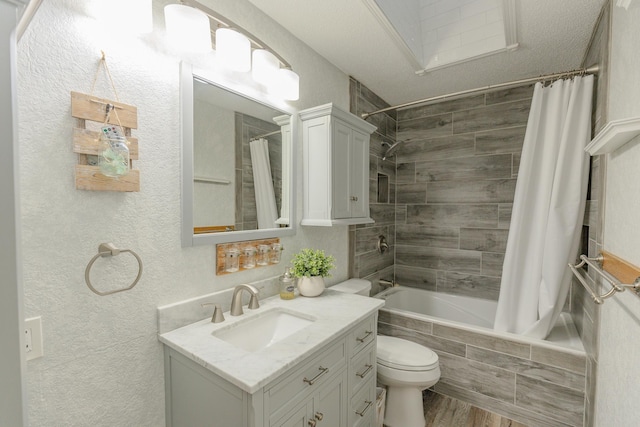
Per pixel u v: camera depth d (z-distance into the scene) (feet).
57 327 2.95
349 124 6.16
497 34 6.17
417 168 9.64
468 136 8.79
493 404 6.20
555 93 6.18
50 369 2.91
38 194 2.81
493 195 8.45
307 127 5.90
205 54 4.26
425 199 9.52
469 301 8.71
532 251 6.40
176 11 3.51
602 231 4.51
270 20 5.31
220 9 4.45
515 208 6.52
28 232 2.76
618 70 4.10
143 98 3.57
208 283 4.34
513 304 6.51
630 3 2.48
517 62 6.77
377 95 8.82
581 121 5.82
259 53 4.69
